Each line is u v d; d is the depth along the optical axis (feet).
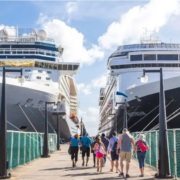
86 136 54.13
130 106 114.11
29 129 122.31
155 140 49.70
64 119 146.82
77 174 41.60
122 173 39.32
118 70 147.64
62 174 41.73
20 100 108.68
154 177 38.17
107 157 77.00
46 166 53.11
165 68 139.44
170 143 42.09
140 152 39.50
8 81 102.68
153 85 102.89
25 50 140.67
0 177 36.86
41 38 151.33
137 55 143.43
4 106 38.68
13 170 46.80
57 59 144.36
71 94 229.25
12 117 110.63
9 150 45.78
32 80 132.26
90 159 69.41
